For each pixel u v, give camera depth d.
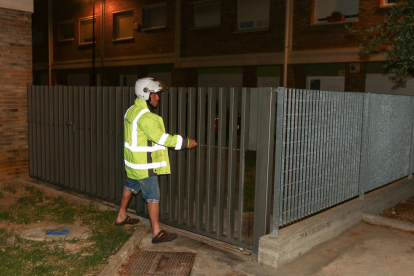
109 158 5.95
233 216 4.58
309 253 4.43
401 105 6.71
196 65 20.22
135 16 22.78
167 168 4.48
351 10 15.46
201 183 4.82
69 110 6.66
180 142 4.25
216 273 3.92
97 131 6.12
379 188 6.39
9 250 4.13
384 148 6.27
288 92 4.10
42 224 5.02
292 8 16.70
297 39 16.73
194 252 4.40
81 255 4.10
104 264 3.90
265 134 4.05
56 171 7.09
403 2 6.73
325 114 4.76
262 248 4.08
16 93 7.50
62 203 5.81
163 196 5.21
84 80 26.88
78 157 6.60
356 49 14.93
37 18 29.66
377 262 4.23
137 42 22.77
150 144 4.36
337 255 4.39
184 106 4.94
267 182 4.10
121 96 5.66
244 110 4.25
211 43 19.62
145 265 4.02
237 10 18.64
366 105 5.61
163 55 21.48
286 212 4.30
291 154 4.25
